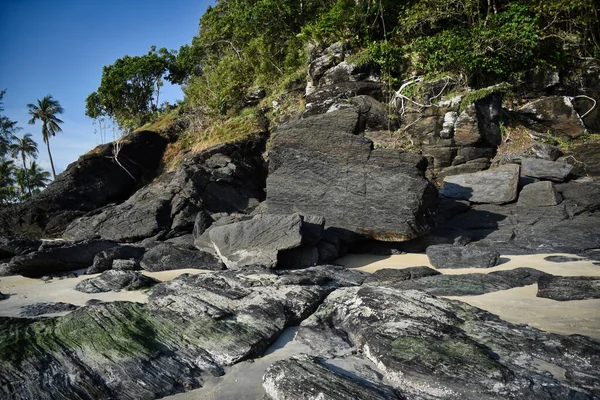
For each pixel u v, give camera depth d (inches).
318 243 358.3
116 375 155.7
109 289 294.4
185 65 1502.2
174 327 194.5
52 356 168.6
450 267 324.5
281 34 1029.2
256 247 330.3
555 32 741.3
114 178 890.7
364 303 212.5
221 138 909.8
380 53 728.3
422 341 166.7
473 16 745.0
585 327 186.5
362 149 400.2
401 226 369.1
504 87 657.0
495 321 192.5
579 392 129.4
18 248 429.7
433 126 649.6
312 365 152.3
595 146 582.2
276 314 208.4
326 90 745.6
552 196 457.4
